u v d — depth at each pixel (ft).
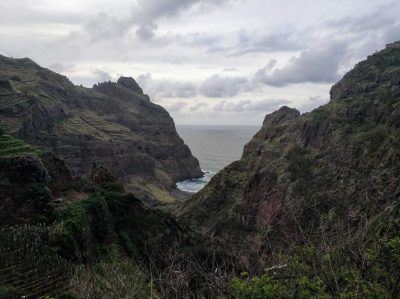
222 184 376.48
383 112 262.67
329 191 246.27
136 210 192.54
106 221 173.06
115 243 166.71
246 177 370.73
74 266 117.60
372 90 315.78
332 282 46.26
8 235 129.08
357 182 228.22
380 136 243.40
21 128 446.19
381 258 46.70
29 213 151.43
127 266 111.65
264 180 314.76
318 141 309.01
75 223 146.61
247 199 320.50
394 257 46.03
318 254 48.93
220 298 48.42
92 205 170.50
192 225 342.44
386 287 44.39
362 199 208.85
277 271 50.47
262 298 46.21
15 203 152.56
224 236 301.22
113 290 60.03
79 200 172.55
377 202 189.57
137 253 166.40
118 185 209.67
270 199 291.99
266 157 358.02
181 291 51.83
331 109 327.06
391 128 239.30
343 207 216.74
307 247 51.16
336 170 263.08
